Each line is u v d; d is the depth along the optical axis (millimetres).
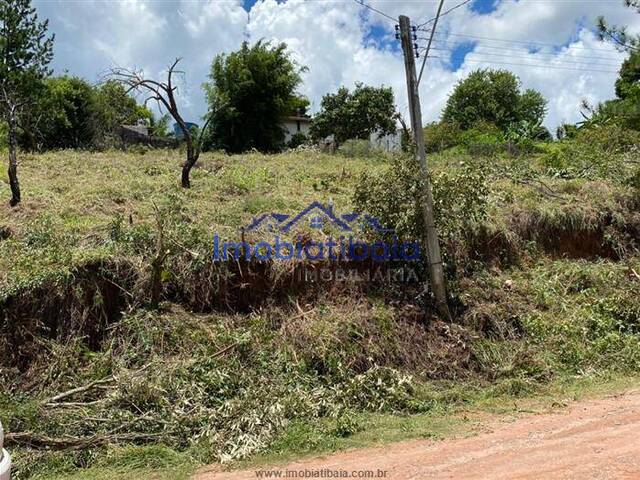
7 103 10305
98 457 5676
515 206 11570
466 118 39250
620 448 5035
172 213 9344
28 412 5930
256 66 25078
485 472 4668
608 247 11719
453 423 6328
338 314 8344
